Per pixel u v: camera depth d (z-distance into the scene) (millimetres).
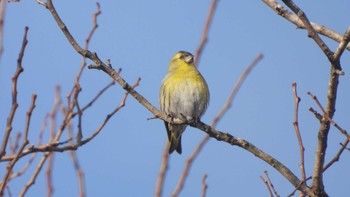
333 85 7953
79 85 8344
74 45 9055
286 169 8742
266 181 8602
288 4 7863
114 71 9102
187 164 8242
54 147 7641
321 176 8398
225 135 8945
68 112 8164
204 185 8219
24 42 7305
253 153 8906
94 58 9062
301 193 8453
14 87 7199
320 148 8312
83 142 7922
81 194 8633
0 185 7434
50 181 8602
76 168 8766
